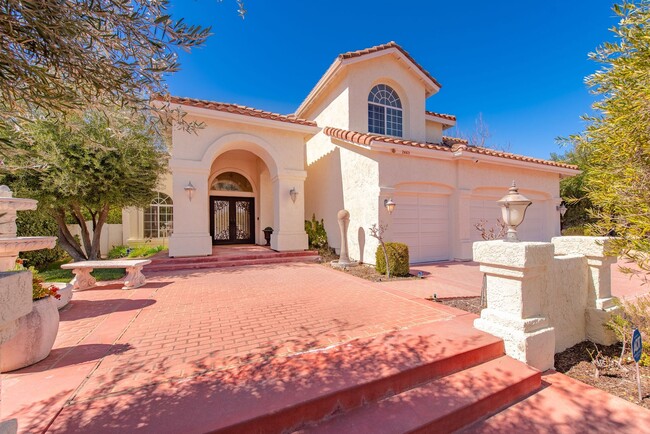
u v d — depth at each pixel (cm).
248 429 256
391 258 985
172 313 575
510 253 420
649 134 343
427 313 570
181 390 304
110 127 298
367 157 1207
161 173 1387
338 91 1502
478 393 338
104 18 224
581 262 511
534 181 1563
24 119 233
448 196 1354
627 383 387
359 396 314
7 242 436
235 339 445
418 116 1609
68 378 330
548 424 312
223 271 1046
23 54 206
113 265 783
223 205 1731
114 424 250
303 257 1288
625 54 352
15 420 158
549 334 428
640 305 456
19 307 164
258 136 1304
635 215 359
